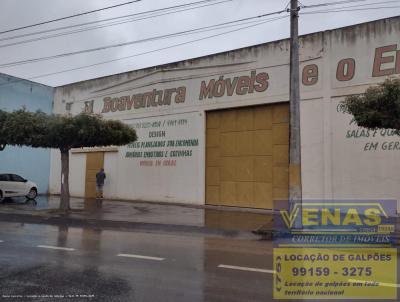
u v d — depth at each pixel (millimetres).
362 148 14641
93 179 23750
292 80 11852
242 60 17984
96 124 15227
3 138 15328
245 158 17891
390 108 9977
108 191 22719
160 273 6871
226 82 18438
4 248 8945
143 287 6023
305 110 16031
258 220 13836
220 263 7730
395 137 14008
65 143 15758
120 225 13055
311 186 15617
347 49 15195
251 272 7043
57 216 14695
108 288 5938
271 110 17297
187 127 19641
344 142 15016
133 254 8477
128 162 21969
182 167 19703
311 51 16016
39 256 8094
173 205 18891
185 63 19938
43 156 26484
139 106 21719
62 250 8789
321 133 15562
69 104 25344
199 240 10594
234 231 11664
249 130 17859
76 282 6223
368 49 14758
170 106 20375
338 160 15078
